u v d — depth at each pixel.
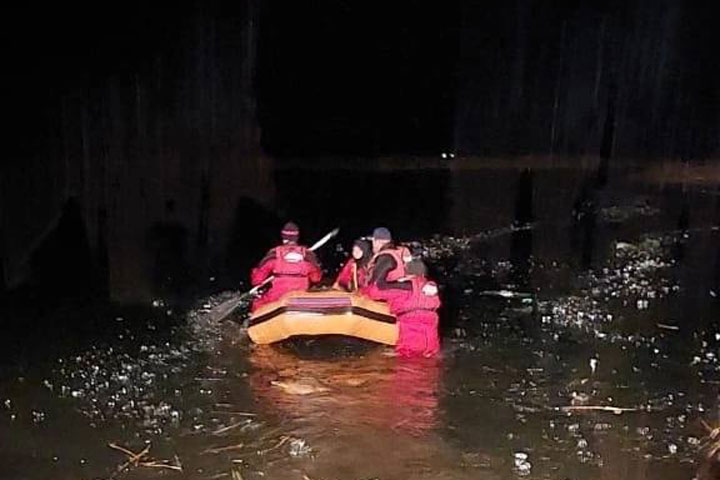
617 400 6.67
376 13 17.39
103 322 8.13
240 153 16.52
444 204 14.16
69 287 9.18
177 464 5.59
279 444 5.84
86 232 11.30
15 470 5.50
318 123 17.27
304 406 6.39
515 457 5.74
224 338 7.72
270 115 16.88
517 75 18.78
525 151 18.39
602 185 15.91
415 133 17.97
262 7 16.52
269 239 11.63
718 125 18.52
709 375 7.21
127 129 14.59
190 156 15.75
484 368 7.18
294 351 7.42
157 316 8.33
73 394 6.58
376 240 7.64
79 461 5.62
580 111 18.92
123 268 9.91
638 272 10.25
